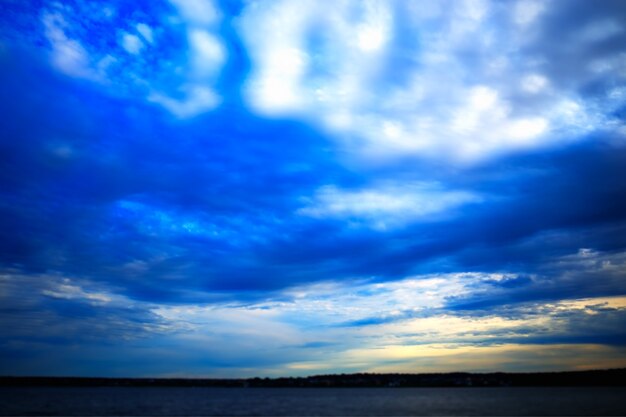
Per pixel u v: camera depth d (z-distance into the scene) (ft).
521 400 565.53
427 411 416.05
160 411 447.42
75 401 581.12
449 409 438.40
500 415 357.00
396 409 454.40
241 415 403.34
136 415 396.16
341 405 540.52
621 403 468.34
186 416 392.06
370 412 423.23
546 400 547.08
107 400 633.20
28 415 380.17
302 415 397.19
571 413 363.76
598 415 344.08
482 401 568.41
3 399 593.42
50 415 380.99
